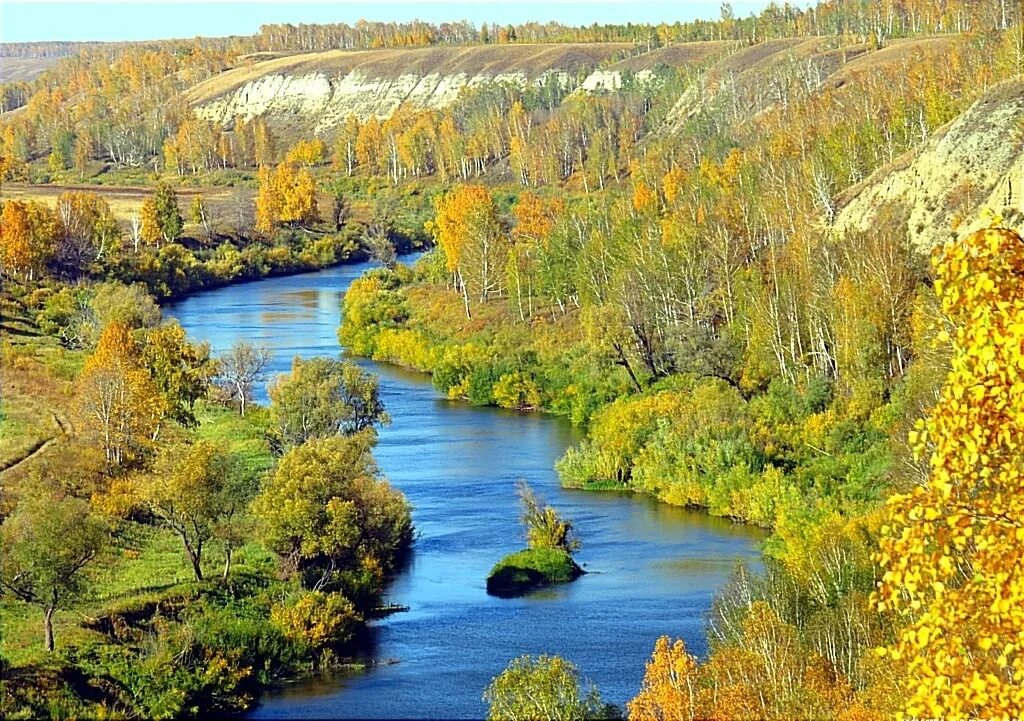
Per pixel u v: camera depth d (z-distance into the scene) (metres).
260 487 58.00
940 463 13.58
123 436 74.19
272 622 47.88
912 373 66.75
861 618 37.03
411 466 75.88
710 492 65.25
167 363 83.00
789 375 78.94
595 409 86.75
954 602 13.62
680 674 34.66
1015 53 103.00
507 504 67.31
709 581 53.31
